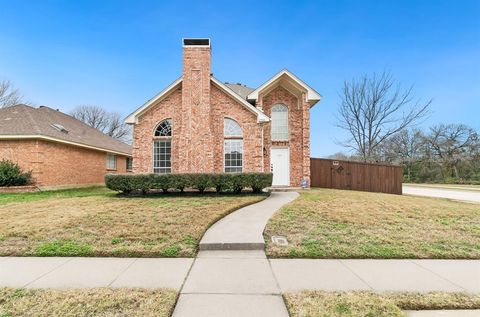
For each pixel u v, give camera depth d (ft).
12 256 14.46
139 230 18.16
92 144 58.39
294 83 48.55
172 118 43.73
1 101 96.48
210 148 42.16
